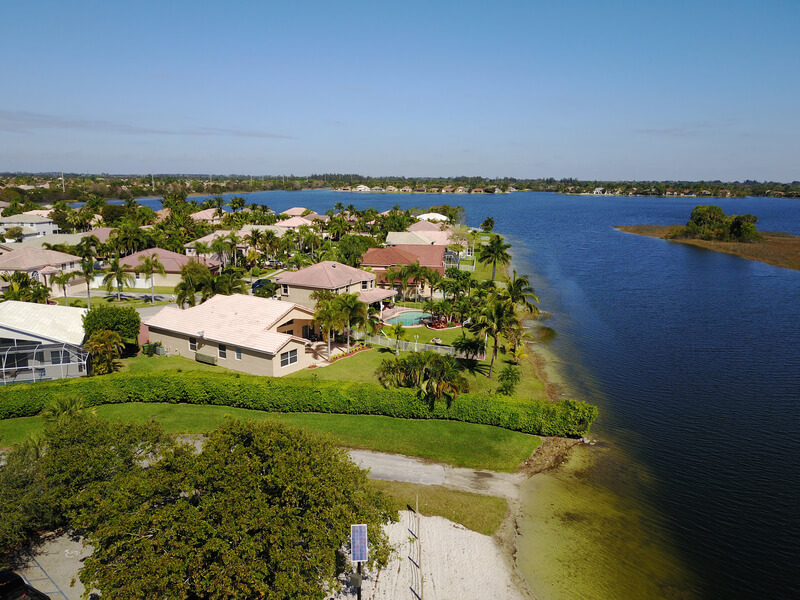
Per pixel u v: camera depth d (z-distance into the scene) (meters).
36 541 25.47
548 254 134.75
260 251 107.00
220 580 17.59
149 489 19.67
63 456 23.81
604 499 31.20
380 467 33.28
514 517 29.23
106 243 93.31
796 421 41.97
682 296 87.50
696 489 32.47
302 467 20.97
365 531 20.38
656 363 55.00
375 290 68.50
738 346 61.00
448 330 63.06
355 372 47.44
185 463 21.25
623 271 110.94
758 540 27.94
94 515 20.36
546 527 28.52
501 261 92.62
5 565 23.02
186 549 17.97
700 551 27.00
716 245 149.12
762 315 75.31
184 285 59.47
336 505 20.98
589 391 47.28
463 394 39.16
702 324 70.31
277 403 39.56
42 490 24.00
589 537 27.84
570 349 59.12
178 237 106.38
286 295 66.75
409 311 70.75
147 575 17.33
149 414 38.69
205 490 20.41
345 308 49.84
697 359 56.41
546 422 37.94
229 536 18.50
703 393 47.25
